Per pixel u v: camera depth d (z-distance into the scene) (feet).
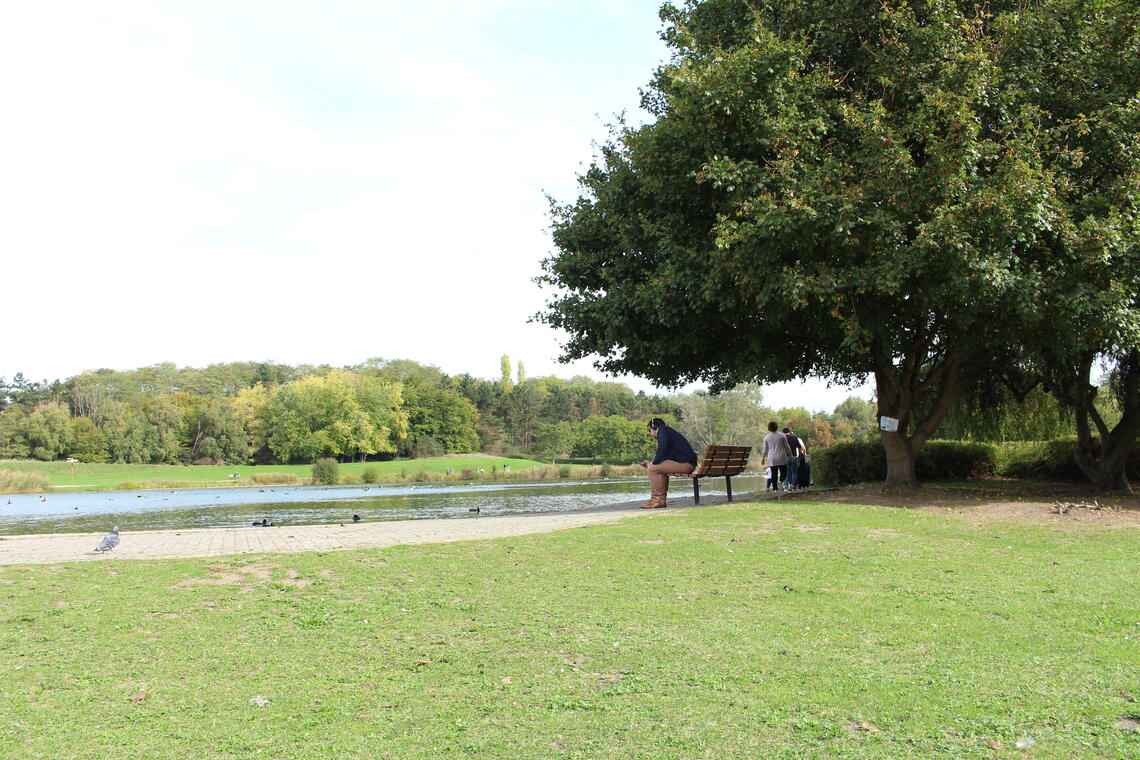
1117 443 56.29
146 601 21.36
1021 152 41.01
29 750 12.66
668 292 47.85
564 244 60.08
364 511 72.38
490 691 15.43
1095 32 46.52
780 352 53.52
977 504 45.14
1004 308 42.27
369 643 18.45
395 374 402.72
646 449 310.24
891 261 40.57
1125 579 25.49
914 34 44.65
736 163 45.19
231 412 319.68
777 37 49.06
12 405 311.27
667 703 14.69
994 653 17.66
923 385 54.80
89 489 167.22
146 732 13.41
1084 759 12.14
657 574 25.34
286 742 13.00
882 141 41.68
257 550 29.27
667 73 48.52
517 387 431.43
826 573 25.89
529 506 72.18
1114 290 40.09
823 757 12.26
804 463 65.57
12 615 20.04
